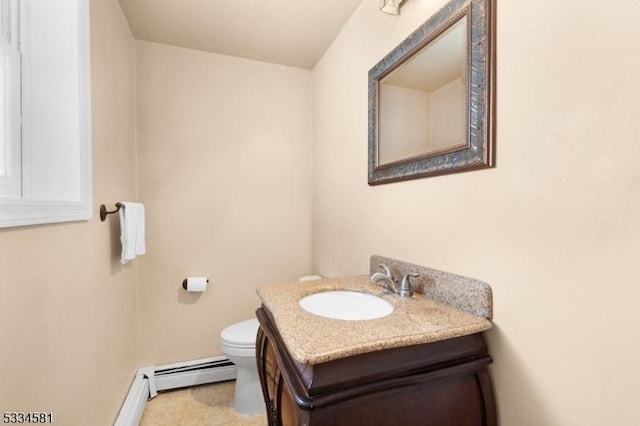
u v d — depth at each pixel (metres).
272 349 1.04
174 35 1.86
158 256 1.97
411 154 1.14
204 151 2.06
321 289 1.15
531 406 0.72
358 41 1.57
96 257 1.21
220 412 1.72
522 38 0.74
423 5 1.09
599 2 0.58
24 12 0.94
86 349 1.09
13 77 0.89
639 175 0.53
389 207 1.29
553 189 0.67
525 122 0.73
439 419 0.76
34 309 0.78
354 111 1.61
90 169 1.10
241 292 2.16
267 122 2.21
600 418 0.59
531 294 0.72
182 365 1.97
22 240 0.73
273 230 2.23
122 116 1.62
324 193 2.05
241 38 1.89
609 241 0.58
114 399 1.42
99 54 1.26
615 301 0.57
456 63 0.92
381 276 1.10
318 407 0.64
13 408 0.69
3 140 0.86
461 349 0.79
